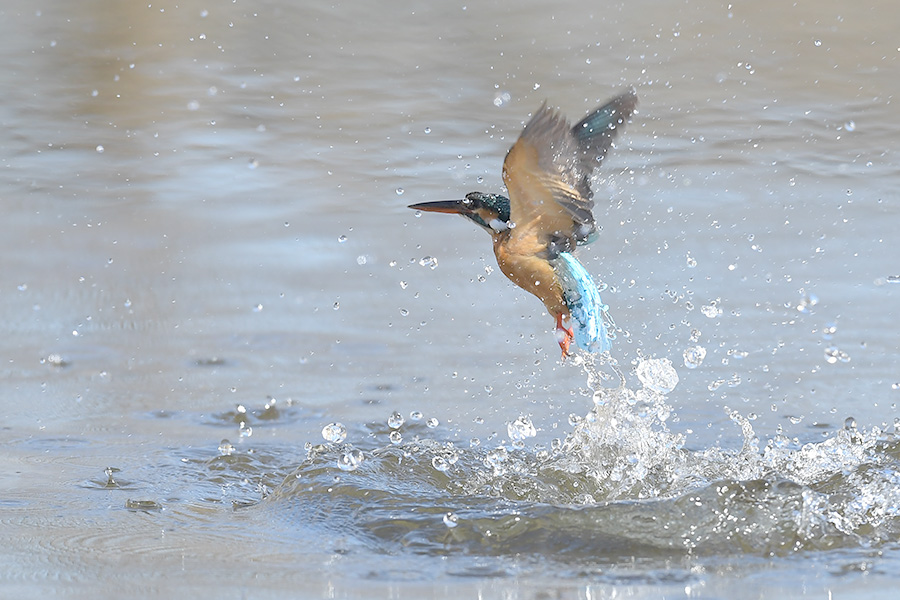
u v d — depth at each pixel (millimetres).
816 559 6910
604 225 16219
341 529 7574
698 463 8852
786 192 17406
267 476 9000
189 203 17891
